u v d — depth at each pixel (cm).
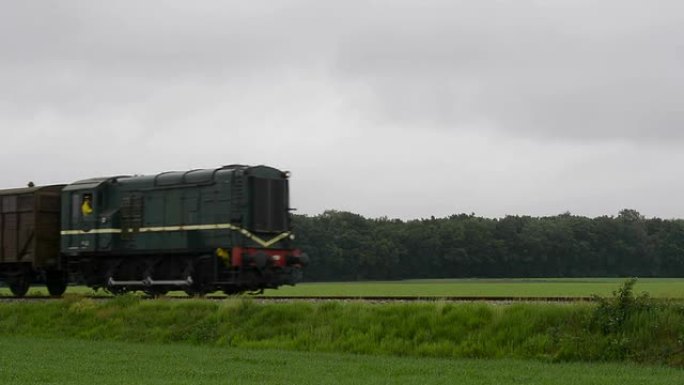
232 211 3095
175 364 1900
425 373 1734
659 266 12031
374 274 11025
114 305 2827
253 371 1762
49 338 2712
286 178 3291
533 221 12388
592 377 1645
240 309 2555
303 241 10475
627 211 12762
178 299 2784
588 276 11956
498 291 4447
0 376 1694
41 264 3588
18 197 3669
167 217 3266
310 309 2456
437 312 2239
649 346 1934
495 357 2028
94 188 3434
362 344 2195
